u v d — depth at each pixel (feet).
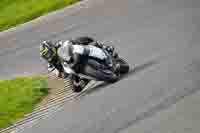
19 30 274.16
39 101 180.86
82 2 281.54
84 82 171.32
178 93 150.61
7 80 210.59
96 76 163.32
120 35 227.61
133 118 142.92
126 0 267.18
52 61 163.94
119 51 206.69
